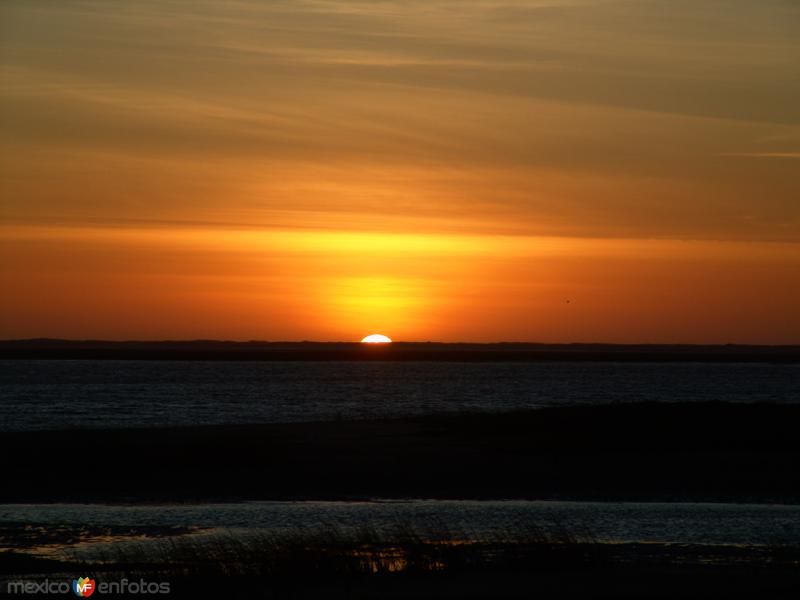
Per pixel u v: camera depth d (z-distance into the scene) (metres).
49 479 116.50
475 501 104.31
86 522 89.88
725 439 156.38
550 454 138.88
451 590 60.41
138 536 82.44
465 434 163.00
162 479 117.00
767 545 78.25
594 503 103.12
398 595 59.28
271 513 95.69
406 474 121.12
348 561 68.00
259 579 63.84
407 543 75.19
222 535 82.75
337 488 112.06
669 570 66.56
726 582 62.41
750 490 112.19
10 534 83.00
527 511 96.88
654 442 152.50
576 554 71.56
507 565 67.94
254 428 172.75
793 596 59.12
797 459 134.88
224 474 120.56
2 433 161.88
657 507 100.19
